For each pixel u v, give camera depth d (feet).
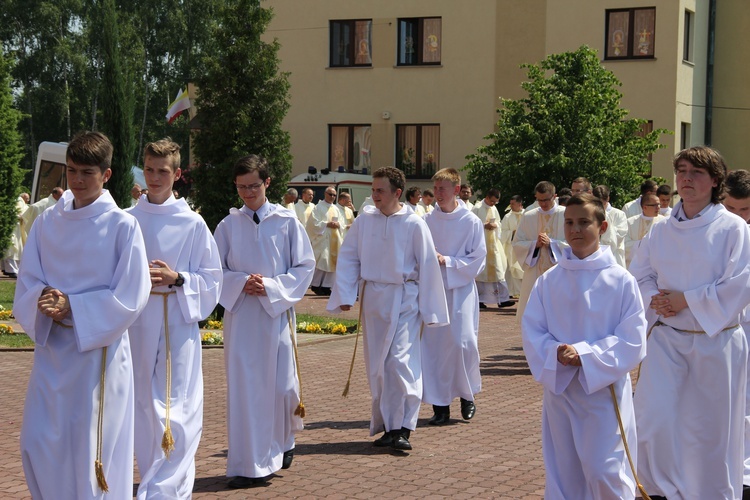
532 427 27.27
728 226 19.01
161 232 19.47
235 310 21.71
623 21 89.30
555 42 91.35
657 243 19.77
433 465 23.02
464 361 28.27
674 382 19.29
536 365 16.47
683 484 19.21
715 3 95.81
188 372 19.31
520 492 20.77
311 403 30.45
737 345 19.25
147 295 16.56
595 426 16.25
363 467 22.81
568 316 16.72
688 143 93.40
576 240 16.74
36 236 16.46
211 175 46.78
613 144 74.59
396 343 24.56
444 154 95.81
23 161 147.13
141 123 145.48
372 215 25.25
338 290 25.25
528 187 74.13
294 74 99.30
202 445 24.94
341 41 98.27
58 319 15.92
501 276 60.03
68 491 15.98
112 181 62.39
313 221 67.15
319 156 99.19
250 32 47.42
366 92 97.55
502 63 93.56
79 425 15.97
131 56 139.95
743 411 19.60
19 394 30.83
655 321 19.81
